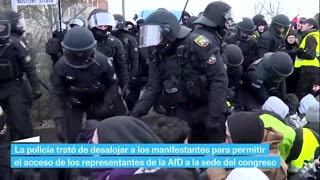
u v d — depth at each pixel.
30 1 5.17
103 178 1.99
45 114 4.78
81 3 6.94
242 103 4.11
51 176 2.43
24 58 4.20
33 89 4.33
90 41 3.46
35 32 5.85
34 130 4.38
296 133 3.07
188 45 3.26
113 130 1.96
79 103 3.63
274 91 4.23
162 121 2.22
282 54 4.10
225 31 3.44
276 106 3.55
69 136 3.56
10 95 4.18
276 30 6.04
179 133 2.17
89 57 3.50
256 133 2.39
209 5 3.39
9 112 4.17
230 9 3.38
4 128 3.66
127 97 5.71
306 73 6.38
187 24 4.91
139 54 5.96
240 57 4.05
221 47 3.45
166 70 3.37
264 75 4.07
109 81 3.70
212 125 3.28
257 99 4.16
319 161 3.07
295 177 3.03
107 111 3.69
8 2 5.05
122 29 5.94
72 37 3.44
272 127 2.83
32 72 4.29
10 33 4.19
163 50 3.33
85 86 3.57
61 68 3.55
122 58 5.04
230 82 4.10
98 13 4.88
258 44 6.05
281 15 6.13
